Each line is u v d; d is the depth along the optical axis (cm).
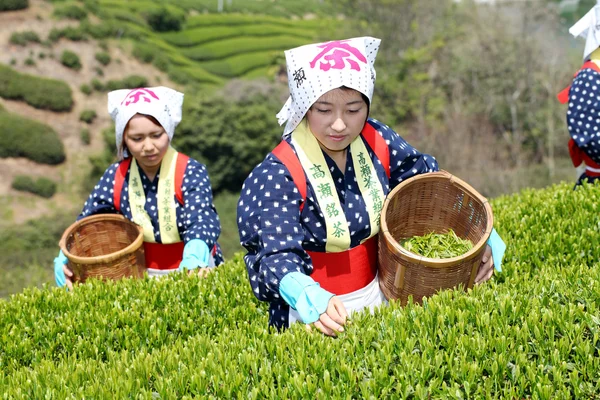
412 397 269
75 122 4291
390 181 346
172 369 297
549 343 285
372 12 4450
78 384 296
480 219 328
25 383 296
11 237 3272
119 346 388
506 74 3988
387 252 314
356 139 326
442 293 314
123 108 452
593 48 493
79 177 3984
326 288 329
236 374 280
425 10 4444
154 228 477
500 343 282
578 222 466
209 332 396
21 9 4781
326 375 266
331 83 286
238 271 470
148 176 479
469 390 262
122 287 437
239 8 6275
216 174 3947
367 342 292
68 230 469
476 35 4219
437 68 4169
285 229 302
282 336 309
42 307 427
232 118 3947
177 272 455
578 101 486
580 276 346
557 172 3772
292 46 5925
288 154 312
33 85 4269
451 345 287
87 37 4828
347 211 318
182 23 5747
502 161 3856
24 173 3841
